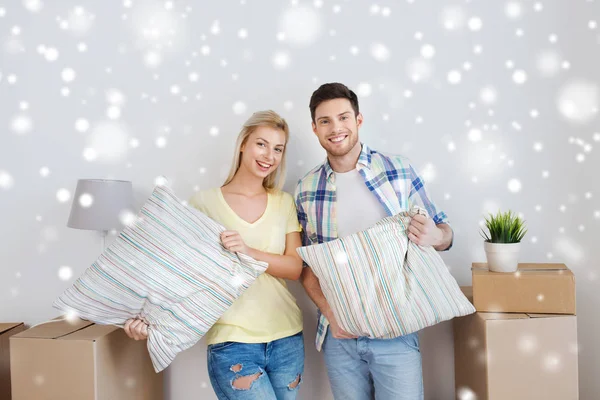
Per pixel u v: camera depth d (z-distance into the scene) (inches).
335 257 65.0
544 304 67.6
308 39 85.1
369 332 64.9
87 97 89.0
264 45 86.0
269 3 85.7
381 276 64.4
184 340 64.6
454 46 83.0
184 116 87.5
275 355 68.6
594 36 80.3
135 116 88.3
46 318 89.9
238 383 65.6
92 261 89.0
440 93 83.5
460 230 83.9
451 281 66.8
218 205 72.4
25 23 89.7
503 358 64.9
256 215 72.3
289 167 86.0
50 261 89.8
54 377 64.7
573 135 81.3
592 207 81.0
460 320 77.5
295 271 70.3
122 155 88.6
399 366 67.6
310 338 85.4
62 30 89.1
